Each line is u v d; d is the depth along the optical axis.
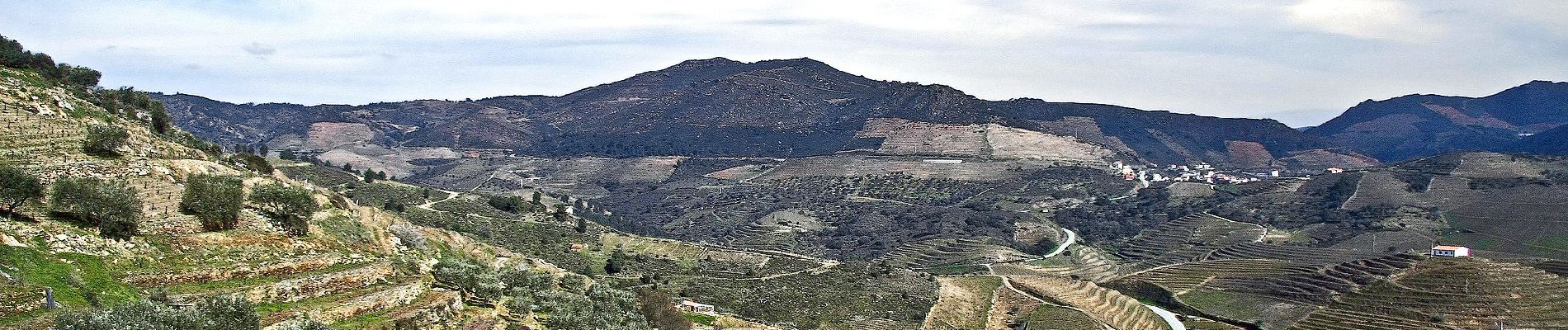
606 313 102.19
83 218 76.88
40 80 121.88
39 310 60.53
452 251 127.69
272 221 94.12
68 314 58.06
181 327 60.00
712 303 159.88
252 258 80.38
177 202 89.19
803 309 168.75
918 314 180.38
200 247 80.25
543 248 177.88
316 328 66.75
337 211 113.62
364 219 117.56
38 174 91.06
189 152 121.12
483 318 82.12
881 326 167.25
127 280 70.31
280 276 77.19
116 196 78.25
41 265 66.81
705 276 185.88
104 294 66.75
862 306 179.12
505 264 133.50
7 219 72.38
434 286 86.88
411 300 79.56
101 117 118.44
